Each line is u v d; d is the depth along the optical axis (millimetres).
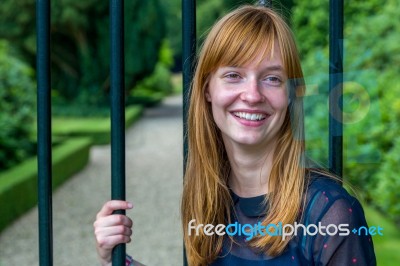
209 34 1693
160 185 10875
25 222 8062
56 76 23047
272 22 1646
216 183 1771
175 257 6590
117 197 1712
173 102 33750
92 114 22391
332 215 1584
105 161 14195
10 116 10312
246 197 1741
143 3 24000
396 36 5758
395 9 6043
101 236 1719
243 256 1717
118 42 1668
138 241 7223
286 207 1637
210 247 1767
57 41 22578
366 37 5863
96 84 23047
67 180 11484
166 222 8102
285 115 1706
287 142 1702
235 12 1674
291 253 1640
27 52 21828
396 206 4840
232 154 1752
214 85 1699
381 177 4891
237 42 1626
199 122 1778
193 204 1802
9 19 21234
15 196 8172
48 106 1691
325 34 7148
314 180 1657
